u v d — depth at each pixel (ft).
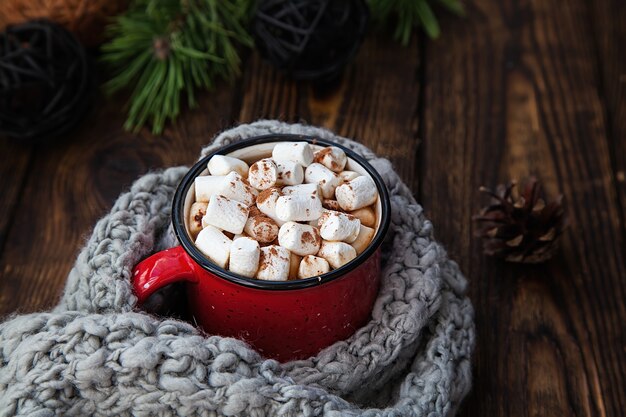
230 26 2.26
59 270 1.92
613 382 1.73
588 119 2.16
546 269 1.89
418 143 2.11
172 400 1.39
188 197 1.50
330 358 1.51
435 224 1.96
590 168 2.07
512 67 2.27
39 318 1.46
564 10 2.40
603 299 1.84
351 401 1.57
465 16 2.40
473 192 2.02
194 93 2.22
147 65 2.23
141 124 2.17
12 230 1.99
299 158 1.52
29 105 2.09
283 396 1.41
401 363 1.58
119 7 2.25
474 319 1.79
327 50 2.11
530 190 1.83
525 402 1.70
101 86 2.23
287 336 1.49
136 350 1.40
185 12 2.23
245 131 1.67
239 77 2.24
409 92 2.22
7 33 2.06
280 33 2.09
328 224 1.45
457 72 2.27
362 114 2.16
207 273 1.44
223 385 1.40
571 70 2.26
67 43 2.06
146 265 1.50
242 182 1.49
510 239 1.85
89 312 1.50
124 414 1.42
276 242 1.48
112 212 1.59
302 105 2.18
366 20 2.13
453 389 1.57
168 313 1.63
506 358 1.76
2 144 2.14
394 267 1.59
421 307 1.55
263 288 1.40
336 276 1.41
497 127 2.15
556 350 1.77
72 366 1.40
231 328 1.49
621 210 1.99
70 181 2.07
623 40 2.32
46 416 1.39
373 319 1.54
